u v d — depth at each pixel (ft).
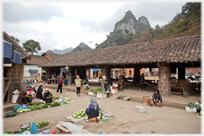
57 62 60.08
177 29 138.72
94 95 37.86
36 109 24.09
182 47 32.40
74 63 49.49
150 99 28.58
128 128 16.33
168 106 27.07
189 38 36.06
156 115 21.39
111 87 40.86
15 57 17.63
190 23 127.13
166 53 32.04
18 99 25.26
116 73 128.16
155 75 127.85
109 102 30.35
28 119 19.26
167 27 165.58
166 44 37.68
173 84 36.58
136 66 50.11
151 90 42.50
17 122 18.08
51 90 48.93
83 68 65.77
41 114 21.54
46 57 114.11
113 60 39.01
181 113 22.50
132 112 22.88
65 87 49.90
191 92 33.55
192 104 23.56
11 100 26.55
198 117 20.51
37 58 105.50
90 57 50.55
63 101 29.19
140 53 37.86
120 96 35.58
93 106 18.98
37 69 93.97
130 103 29.60
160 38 151.02
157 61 29.94
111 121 18.65
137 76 55.26
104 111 21.15
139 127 16.63
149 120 19.13
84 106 26.55
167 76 31.73
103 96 35.63
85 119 19.31
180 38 38.11
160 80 32.60
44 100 28.43
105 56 45.21
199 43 31.14
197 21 120.67
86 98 34.94
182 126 17.02
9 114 20.24
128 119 19.47
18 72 29.63
